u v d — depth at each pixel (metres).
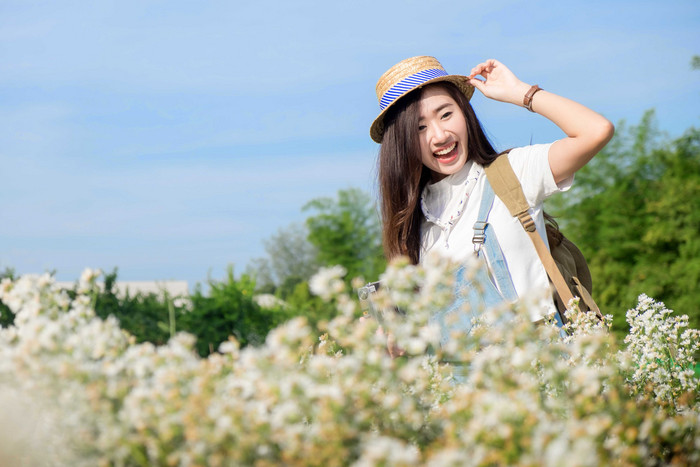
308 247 20.06
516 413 0.94
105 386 1.01
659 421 1.10
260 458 0.96
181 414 0.96
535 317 1.97
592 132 2.08
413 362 1.19
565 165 2.16
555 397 1.27
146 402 0.97
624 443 1.02
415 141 2.37
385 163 2.46
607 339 1.54
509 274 2.14
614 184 13.85
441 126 2.32
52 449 1.05
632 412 1.10
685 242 12.41
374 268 16.92
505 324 1.28
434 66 2.46
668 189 12.84
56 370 1.01
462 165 2.33
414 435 1.11
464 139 2.33
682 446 1.15
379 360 1.06
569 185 2.20
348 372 1.05
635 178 13.87
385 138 2.48
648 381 1.71
